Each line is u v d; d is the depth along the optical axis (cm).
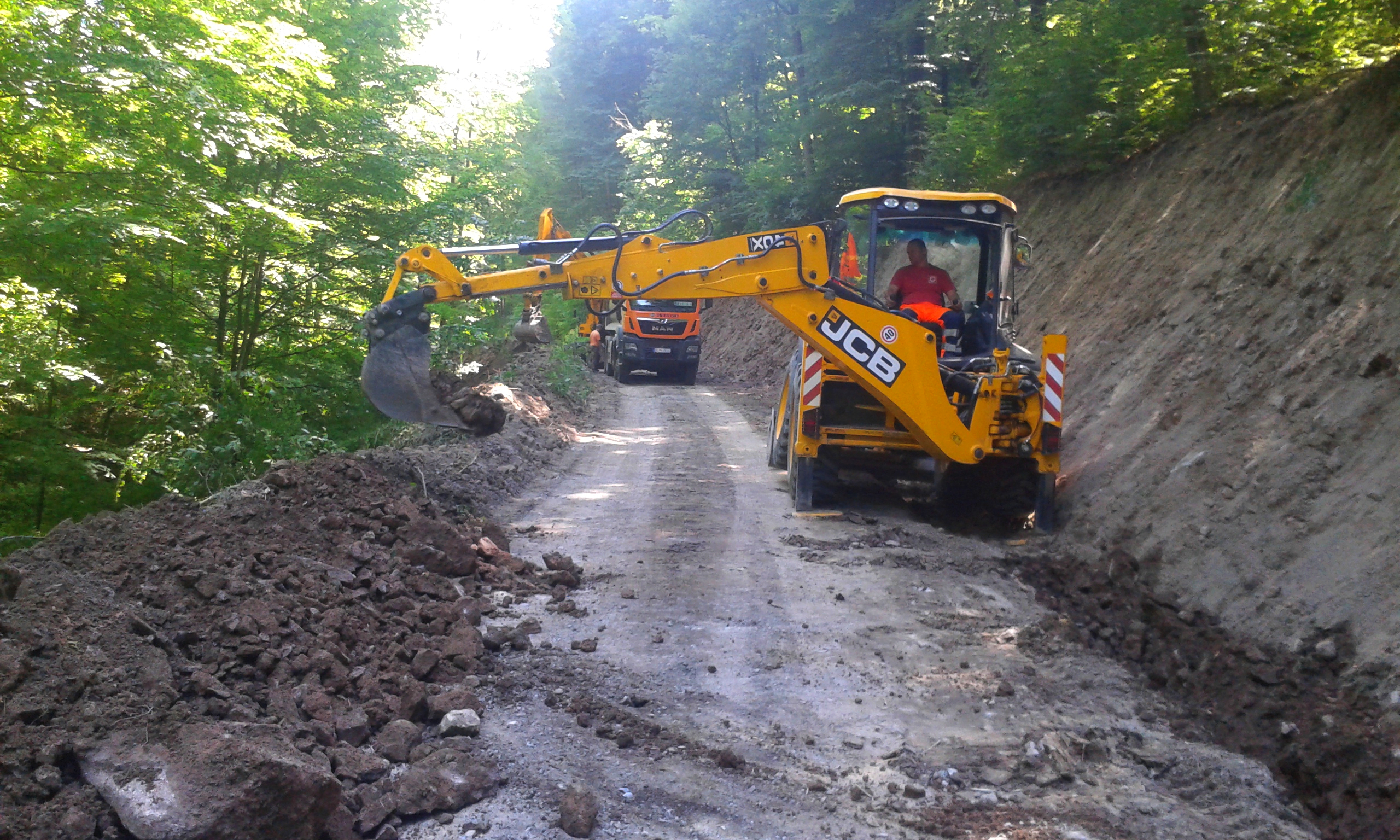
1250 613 567
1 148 884
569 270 823
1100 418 947
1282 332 780
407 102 1480
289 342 1423
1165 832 364
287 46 1036
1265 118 1098
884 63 2220
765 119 3075
